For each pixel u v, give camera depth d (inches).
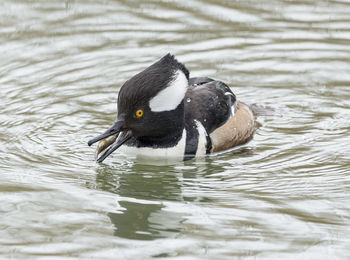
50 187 465.7
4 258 378.3
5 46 697.6
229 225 415.5
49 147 532.7
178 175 496.4
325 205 440.5
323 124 577.3
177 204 446.3
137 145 521.3
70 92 625.6
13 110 590.9
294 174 490.9
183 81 504.7
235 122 554.3
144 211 436.1
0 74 648.4
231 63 676.7
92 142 482.0
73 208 437.4
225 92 571.5
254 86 641.6
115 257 379.9
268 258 379.2
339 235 402.3
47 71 657.6
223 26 743.7
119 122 493.4
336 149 530.0
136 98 489.4
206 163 518.3
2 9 773.3
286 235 403.2
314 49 698.8
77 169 498.3
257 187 471.5
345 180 478.0
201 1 788.6
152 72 494.6
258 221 420.8
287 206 439.8
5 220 419.8
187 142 521.3
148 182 483.2
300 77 655.8
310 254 382.9
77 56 685.3
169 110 502.3
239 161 520.1
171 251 386.0
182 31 734.5
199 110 538.0
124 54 689.0
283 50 697.6
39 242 395.5
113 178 487.5
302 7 781.9
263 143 548.7
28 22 747.4
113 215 429.1
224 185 477.1
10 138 543.8
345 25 741.3
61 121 577.3
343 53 690.2
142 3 789.2
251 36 723.4
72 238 399.9
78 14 768.3
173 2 789.2
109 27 741.3
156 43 710.5
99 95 621.9
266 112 601.9
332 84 645.3
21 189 461.1
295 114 597.9
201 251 386.0
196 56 687.1
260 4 788.6
